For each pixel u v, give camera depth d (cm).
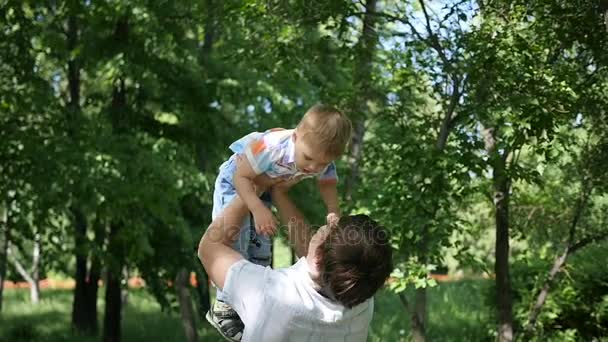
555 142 736
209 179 1449
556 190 952
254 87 1405
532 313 973
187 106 1409
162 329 2105
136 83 1396
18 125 1232
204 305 1823
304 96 1496
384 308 1978
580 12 731
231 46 1041
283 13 865
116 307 1653
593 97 808
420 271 749
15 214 1255
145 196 1216
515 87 740
